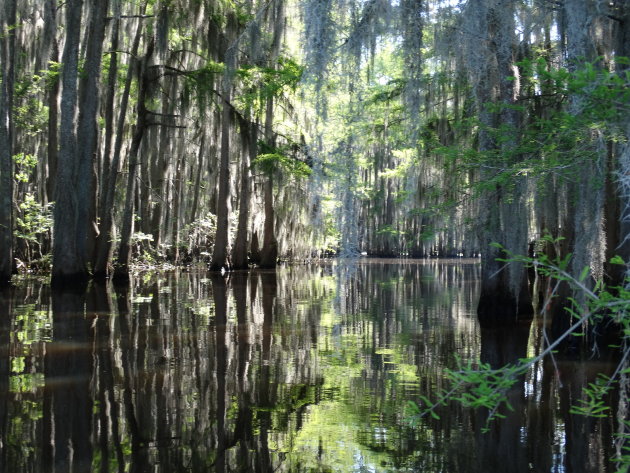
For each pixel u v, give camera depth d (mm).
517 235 10172
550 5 8102
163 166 27031
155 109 23703
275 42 19391
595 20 7773
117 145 20969
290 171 23328
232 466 4840
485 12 7152
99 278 20688
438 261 45094
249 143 23125
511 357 8781
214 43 21547
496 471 4680
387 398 6648
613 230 9727
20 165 24516
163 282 20719
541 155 6062
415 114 8234
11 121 18422
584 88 3598
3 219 18031
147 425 5785
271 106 24500
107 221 20828
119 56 23797
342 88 8164
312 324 11672
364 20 7816
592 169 5855
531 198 9945
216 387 7012
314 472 4770
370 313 13578
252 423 5844
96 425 5730
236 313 13023
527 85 9906
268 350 9102
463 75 10078
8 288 17562
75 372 7562
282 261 35094
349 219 7926
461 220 12578
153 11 20609
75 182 17891
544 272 2777
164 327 10961
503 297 12531
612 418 6016
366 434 5566
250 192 29016
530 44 10438
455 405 6441
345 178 8000
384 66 16391
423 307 14906
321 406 6375
